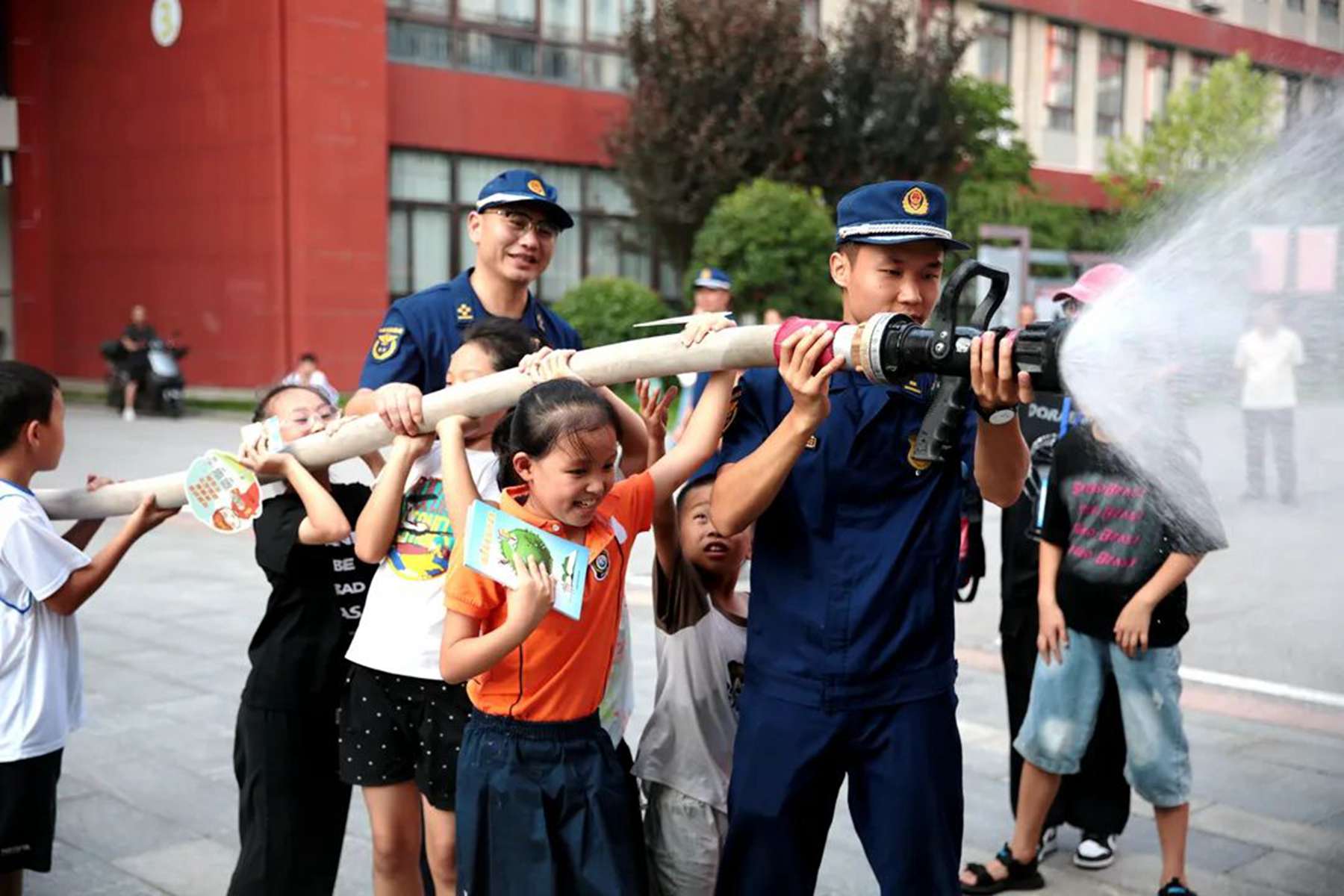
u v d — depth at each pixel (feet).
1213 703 16.52
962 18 73.26
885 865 7.55
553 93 66.74
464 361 8.29
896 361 6.21
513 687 7.28
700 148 59.36
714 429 7.81
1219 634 19.51
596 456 6.92
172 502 9.39
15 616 9.12
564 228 9.92
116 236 68.13
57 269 72.23
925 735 7.52
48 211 72.38
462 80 63.93
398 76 61.98
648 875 8.00
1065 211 68.23
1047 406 11.51
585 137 67.92
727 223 53.62
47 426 9.30
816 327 6.54
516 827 7.18
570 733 7.33
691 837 8.21
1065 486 10.64
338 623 9.12
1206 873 11.55
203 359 63.93
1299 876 11.46
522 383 7.57
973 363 5.83
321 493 8.55
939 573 7.64
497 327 8.42
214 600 22.97
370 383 9.57
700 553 8.30
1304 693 16.80
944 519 7.64
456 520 7.45
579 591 7.03
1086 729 10.80
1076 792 11.80
